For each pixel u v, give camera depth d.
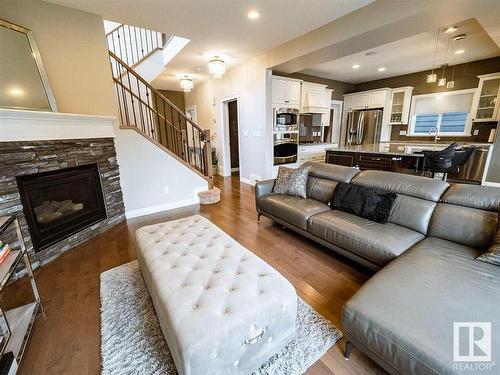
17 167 2.08
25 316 1.53
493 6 2.25
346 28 2.99
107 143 3.05
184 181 3.94
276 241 2.68
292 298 1.26
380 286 1.26
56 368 1.27
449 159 3.49
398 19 2.51
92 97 2.94
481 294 1.16
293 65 4.22
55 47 2.61
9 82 2.17
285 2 2.58
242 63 4.95
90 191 2.88
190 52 4.11
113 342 1.41
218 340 1.00
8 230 2.00
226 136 6.26
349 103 7.31
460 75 5.46
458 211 1.76
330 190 2.71
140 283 1.97
